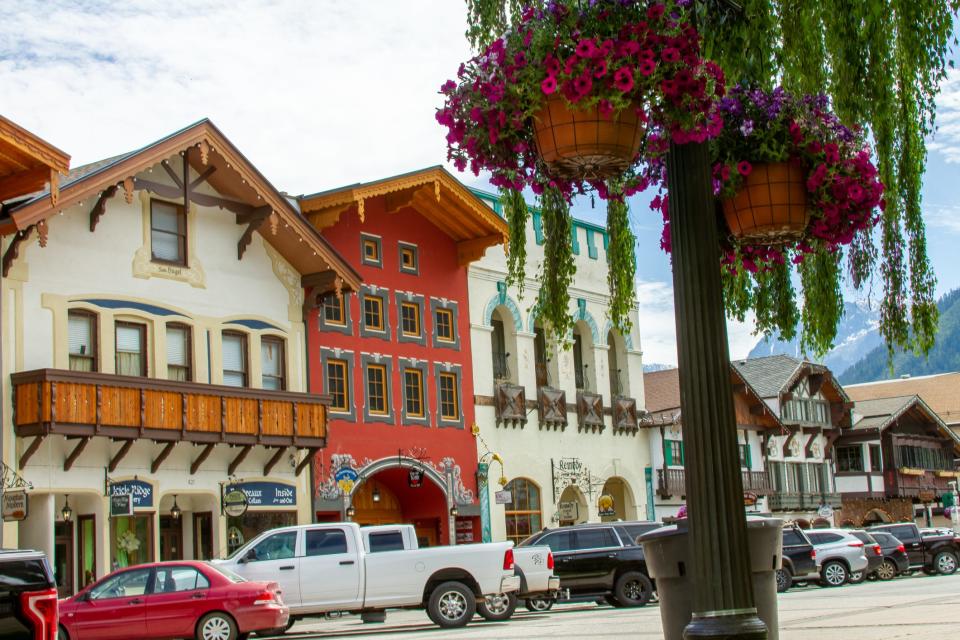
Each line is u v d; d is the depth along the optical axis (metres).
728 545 6.17
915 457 69.56
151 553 28.72
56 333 27.55
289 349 33.28
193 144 30.09
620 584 28.09
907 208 8.62
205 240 31.39
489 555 23.41
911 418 70.75
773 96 7.67
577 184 7.68
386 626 25.58
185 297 30.61
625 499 46.06
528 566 26.06
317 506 33.31
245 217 32.22
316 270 33.72
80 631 20.30
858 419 67.81
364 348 35.78
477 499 38.72
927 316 8.59
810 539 36.06
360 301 35.97
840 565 35.66
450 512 37.56
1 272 26.55
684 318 6.48
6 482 25.84
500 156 7.33
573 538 28.64
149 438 27.91
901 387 94.94
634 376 47.03
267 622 20.44
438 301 38.62
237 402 30.09
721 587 6.14
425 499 37.94
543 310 8.64
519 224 9.34
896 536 41.59
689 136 6.55
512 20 8.97
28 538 26.86
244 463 31.33
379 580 23.16
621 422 45.50
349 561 23.16
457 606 23.08
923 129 8.79
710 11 7.83
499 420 40.12
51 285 27.61
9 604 10.06
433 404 37.81
